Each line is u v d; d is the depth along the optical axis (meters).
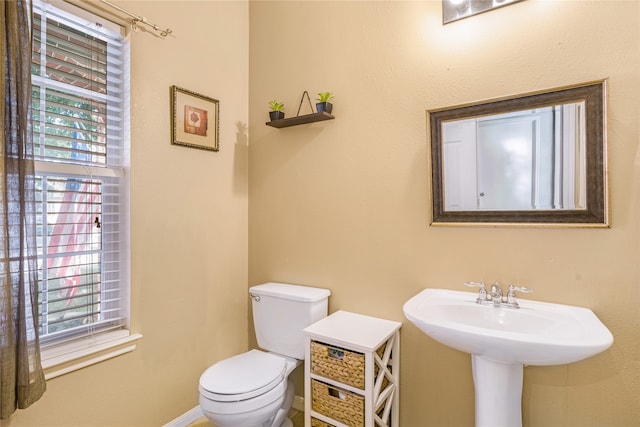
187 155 1.87
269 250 2.14
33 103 1.33
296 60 2.02
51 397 1.33
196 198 1.91
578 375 1.29
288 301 1.81
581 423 1.28
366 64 1.77
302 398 2.04
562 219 1.30
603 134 1.22
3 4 1.11
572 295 1.29
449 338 1.11
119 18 1.55
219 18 2.05
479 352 1.10
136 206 1.63
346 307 1.84
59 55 1.41
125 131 1.61
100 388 1.48
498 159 1.42
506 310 1.30
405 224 1.66
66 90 1.42
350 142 1.82
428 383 1.60
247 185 2.22
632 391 1.21
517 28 1.38
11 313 1.10
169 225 1.77
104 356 1.48
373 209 1.75
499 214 1.42
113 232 1.60
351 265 1.82
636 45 1.18
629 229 1.20
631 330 1.20
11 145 1.13
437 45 1.57
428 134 1.57
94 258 1.52
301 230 2.00
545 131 1.32
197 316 1.91
